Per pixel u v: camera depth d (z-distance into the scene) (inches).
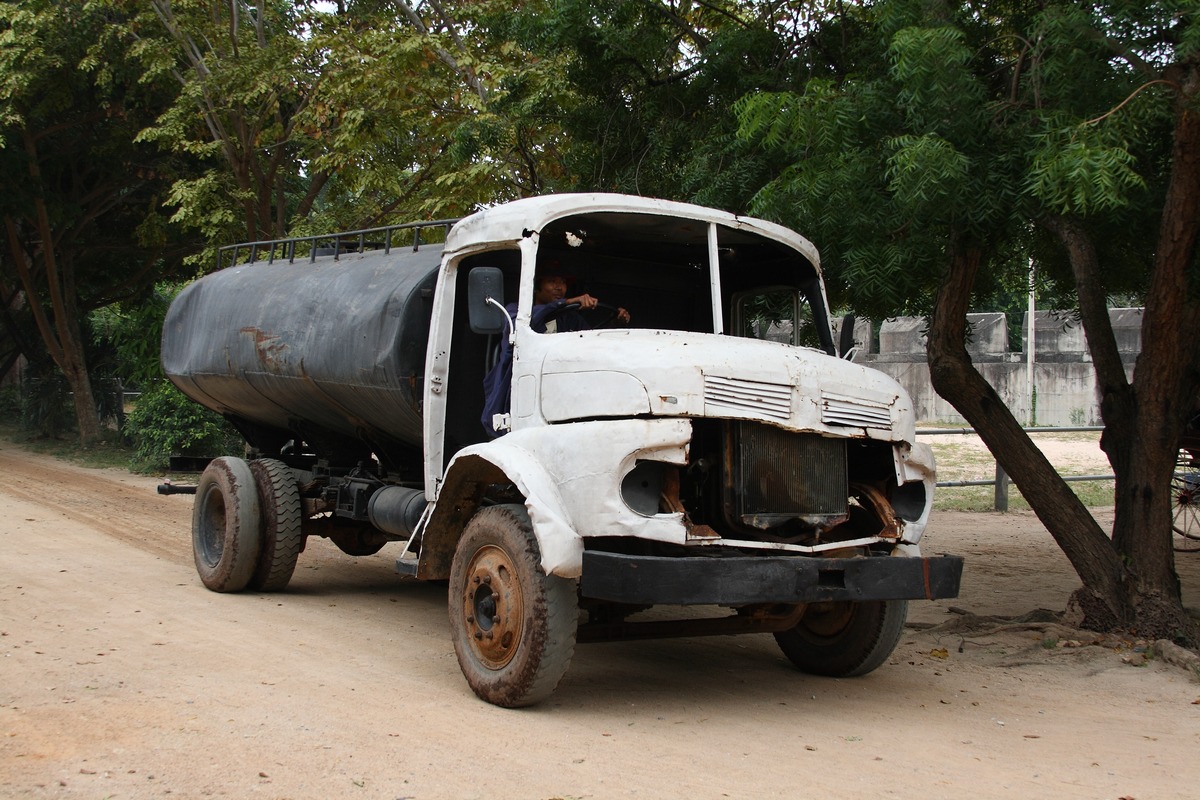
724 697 260.4
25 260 1141.1
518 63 567.2
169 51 789.9
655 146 434.0
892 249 299.1
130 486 721.0
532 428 244.5
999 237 331.6
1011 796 192.2
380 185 705.6
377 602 370.3
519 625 236.2
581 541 226.7
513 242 269.7
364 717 228.8
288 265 386.3
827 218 308.0
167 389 817.5
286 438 438.0
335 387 329.4
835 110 308.3
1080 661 295.7
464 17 621.3
